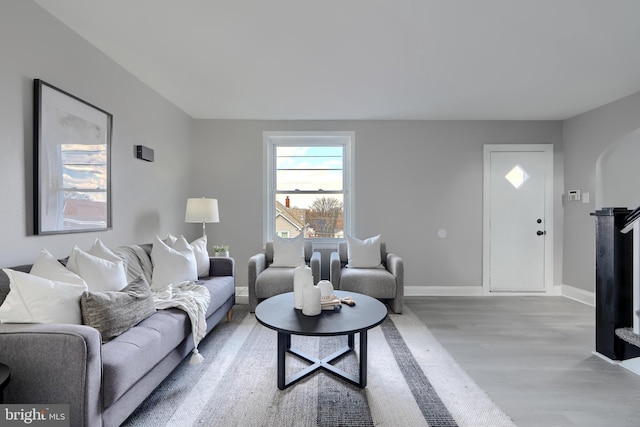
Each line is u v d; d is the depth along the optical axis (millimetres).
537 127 4230
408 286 4270
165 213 3510
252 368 2205
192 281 2738
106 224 2494
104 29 2174
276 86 3141
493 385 1996
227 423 1623
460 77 2910
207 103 3652
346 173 4414
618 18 2010
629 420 1666
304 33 2207
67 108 2111
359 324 1862
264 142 4254
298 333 1751
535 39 2264
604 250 2359
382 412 1719
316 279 3414
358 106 3723
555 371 2178
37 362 1261
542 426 1615
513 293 4250
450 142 4254
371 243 3836
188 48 2424
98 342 1323
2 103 1716
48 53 1984
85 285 1640
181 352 2018
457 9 1935
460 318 3281
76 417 1259
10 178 1759
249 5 1905
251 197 4273
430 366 2240
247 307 3691
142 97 3041
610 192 3738
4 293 1482
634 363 2199
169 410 1726
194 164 4238
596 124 3729
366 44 2352
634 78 2918
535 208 4242
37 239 1921
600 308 2402
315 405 1777
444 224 4266
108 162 2521
